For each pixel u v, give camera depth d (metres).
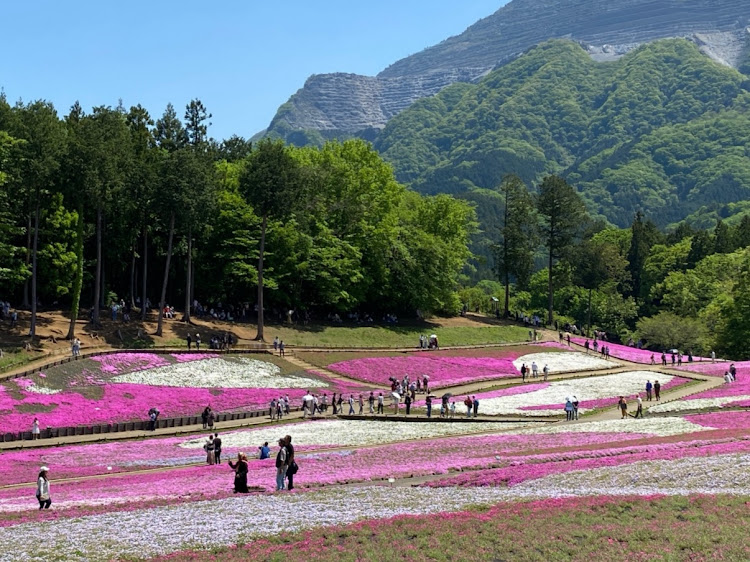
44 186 81.62
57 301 103.06
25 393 62.75
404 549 24.17
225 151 144.62
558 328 143.62
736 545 23.14
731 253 174.62
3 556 24.78
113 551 24.98
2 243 84.00
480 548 24.05
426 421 63.78
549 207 146.50
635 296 195.38
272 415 66.50
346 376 86.12
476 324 132.50
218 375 78.69
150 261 114.62
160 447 52.97
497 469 37.38
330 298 113.12
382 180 128.62
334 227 121.25
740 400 64.94
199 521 28.06
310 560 23.45
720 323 124.88
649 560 22.38
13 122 84.69
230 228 110.81
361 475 37.62
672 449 39.69
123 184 86.19
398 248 122.56
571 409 62.16
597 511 27.17
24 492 37.91
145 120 114.50
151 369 76.50
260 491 34.44
